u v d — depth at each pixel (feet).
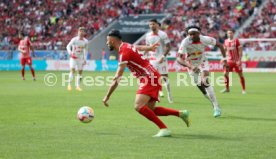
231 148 74.18
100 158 67.36
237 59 182.80
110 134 87.30
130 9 440.04
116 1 447.01
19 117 111.04
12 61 402.72
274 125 99.14
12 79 269.64
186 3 430.20
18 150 72.79
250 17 404.36
